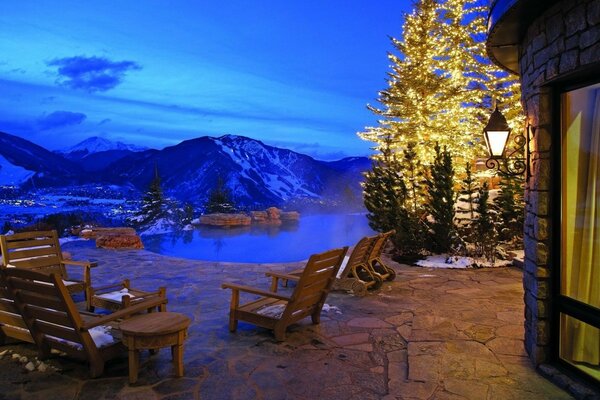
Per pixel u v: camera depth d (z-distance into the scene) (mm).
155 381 3441
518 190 8703
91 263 5574
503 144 5227
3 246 5445
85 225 13797
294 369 3688
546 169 3439
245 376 3547
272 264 8695
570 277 3398
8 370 3617
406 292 6242
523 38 3941
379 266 7434
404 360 3875
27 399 3150
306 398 3199
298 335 4488
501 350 4000
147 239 15031
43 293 3398
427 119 12539
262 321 4418
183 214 18562
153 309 4543
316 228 17781
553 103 3416
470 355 3896
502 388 3293
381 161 11297
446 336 4379
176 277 7465
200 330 4648
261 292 4379
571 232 3381
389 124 13188
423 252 9289
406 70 12531
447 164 8977
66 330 3486
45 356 3793
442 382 3406
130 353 3373
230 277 7457
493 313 5164
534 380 3412
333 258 4531
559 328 3486
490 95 13328
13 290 3518
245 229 17531
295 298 4238
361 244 6074
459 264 8148
